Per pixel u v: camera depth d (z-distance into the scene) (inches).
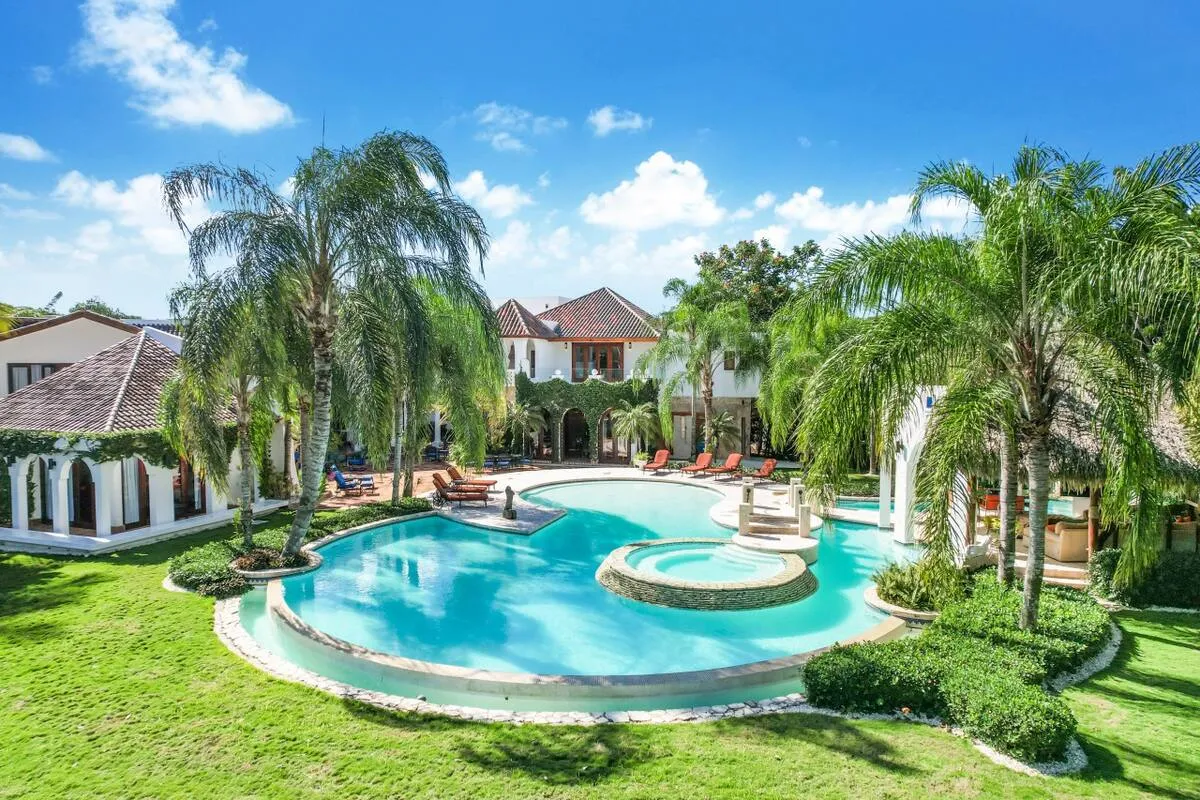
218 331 557.0
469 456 898.7
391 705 352.2
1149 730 323.3
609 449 1510.8
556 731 324.8
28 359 1101.7
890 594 554.3
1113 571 535.2
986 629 410.3
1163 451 538.0
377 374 582.2
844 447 375.2
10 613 495.2
